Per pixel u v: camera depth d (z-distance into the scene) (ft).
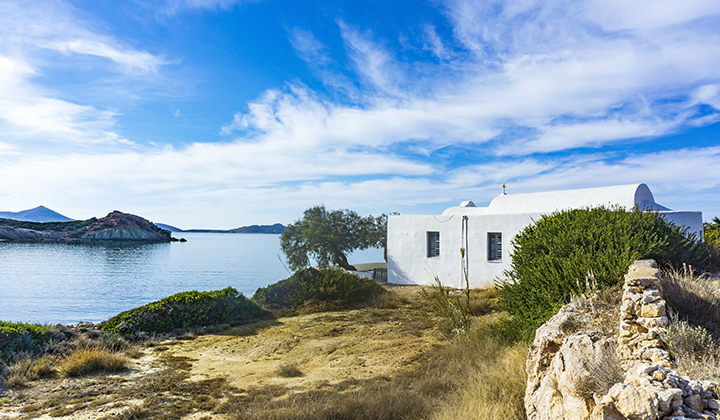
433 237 76.64
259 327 43.65
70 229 619.26
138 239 653.30
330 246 99.86
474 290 62.85
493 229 67.51
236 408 20.29
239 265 299.17
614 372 11.46
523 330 24.94
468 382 20.57
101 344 33.32
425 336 35.76
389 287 74.23
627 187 66.08
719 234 53.16
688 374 10.84
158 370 28.55
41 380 25.88
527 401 16.02
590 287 19.65
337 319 46.39
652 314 13.78
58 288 157.58
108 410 20.68
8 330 30.14
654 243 22.89
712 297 16.87
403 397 20.02
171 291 149.79
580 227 26.20
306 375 26.78
